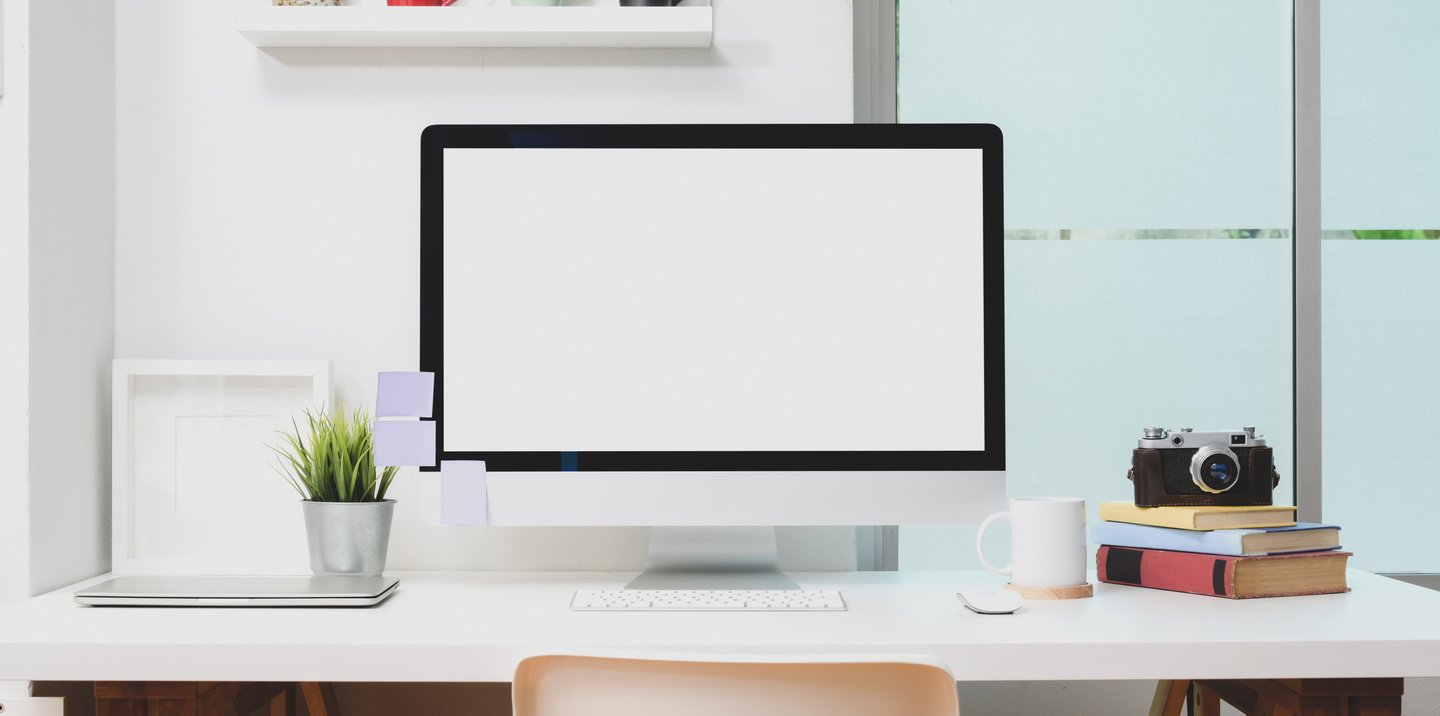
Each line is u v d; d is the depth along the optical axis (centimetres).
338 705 135
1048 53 143
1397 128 143
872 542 140
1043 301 143
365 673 84
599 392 113
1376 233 143
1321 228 142
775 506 113
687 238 114
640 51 136
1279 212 143
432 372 113
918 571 133
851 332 114
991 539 141
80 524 123
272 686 113
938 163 115
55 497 117
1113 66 143
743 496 113
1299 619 93
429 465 112
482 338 113
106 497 129
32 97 114
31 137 113
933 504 113
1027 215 143
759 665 63
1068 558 106
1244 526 110
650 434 113
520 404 113
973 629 89
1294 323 142
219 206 134
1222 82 143
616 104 135
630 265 114
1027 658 84
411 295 135
